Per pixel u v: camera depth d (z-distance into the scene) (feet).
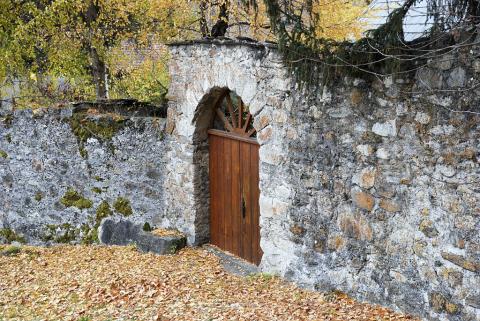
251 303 21.04
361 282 20.20
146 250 29.35
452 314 17.15
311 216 21.86
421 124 17.60
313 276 21.94
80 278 25.55
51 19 41.47
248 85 23.73
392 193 18.81
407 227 18.43
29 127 35.63
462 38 15.85
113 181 32.83
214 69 25.68
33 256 30.27
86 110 34.35
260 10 31.19
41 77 49.11
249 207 26.07
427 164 17.58
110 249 31.01
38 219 36.04
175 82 28.76
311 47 19.08
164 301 21.77
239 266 25.90
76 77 46.88
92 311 21.18
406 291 18.58
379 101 18.84
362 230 19.99
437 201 17.39
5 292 24.25
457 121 16.52
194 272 25.44
